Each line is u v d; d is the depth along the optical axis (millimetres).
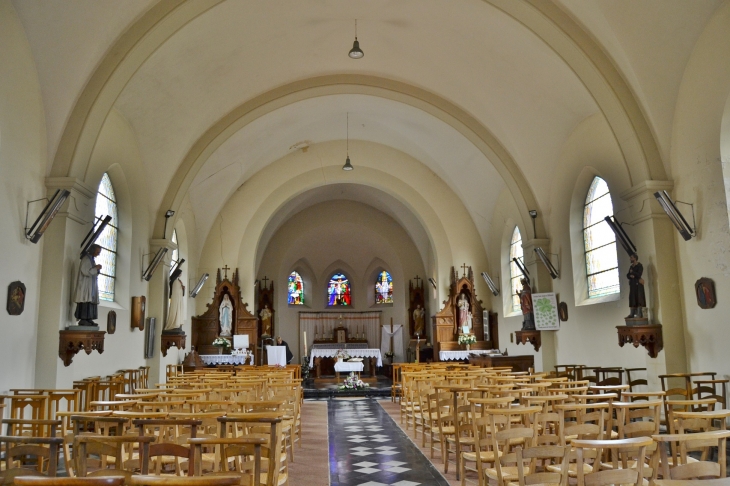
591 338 15273
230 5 13117
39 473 4254
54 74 11242
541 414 6137
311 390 20750
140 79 13719
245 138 20359
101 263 14070
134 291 15578
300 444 10547
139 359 15859
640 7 11180
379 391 20625
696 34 11203
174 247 17656
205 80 15508
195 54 14242
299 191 23984
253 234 23531
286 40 15578
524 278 19781
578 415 6648
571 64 12695
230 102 17125
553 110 15602
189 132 16688
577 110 14945
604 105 12812
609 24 11648
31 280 10852
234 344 21281
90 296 11625
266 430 6387
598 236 15461
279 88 17734
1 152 9836
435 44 15648
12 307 10078
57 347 11055
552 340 17750
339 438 11492
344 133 23625
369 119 22266
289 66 16859
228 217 23484
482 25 13961
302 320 31438
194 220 22375
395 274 31438
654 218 12297
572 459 6105
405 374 13445
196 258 22641
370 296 32781
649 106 12258
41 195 11312
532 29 12562
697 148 11562
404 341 30125
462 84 16797
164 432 6414
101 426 8125
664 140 12375
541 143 16984
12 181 10219
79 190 11875
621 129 12812
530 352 20031
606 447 4133
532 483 4551
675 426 6422
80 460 4629
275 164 23906
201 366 19328
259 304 29000
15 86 10328
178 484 3248
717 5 10562
